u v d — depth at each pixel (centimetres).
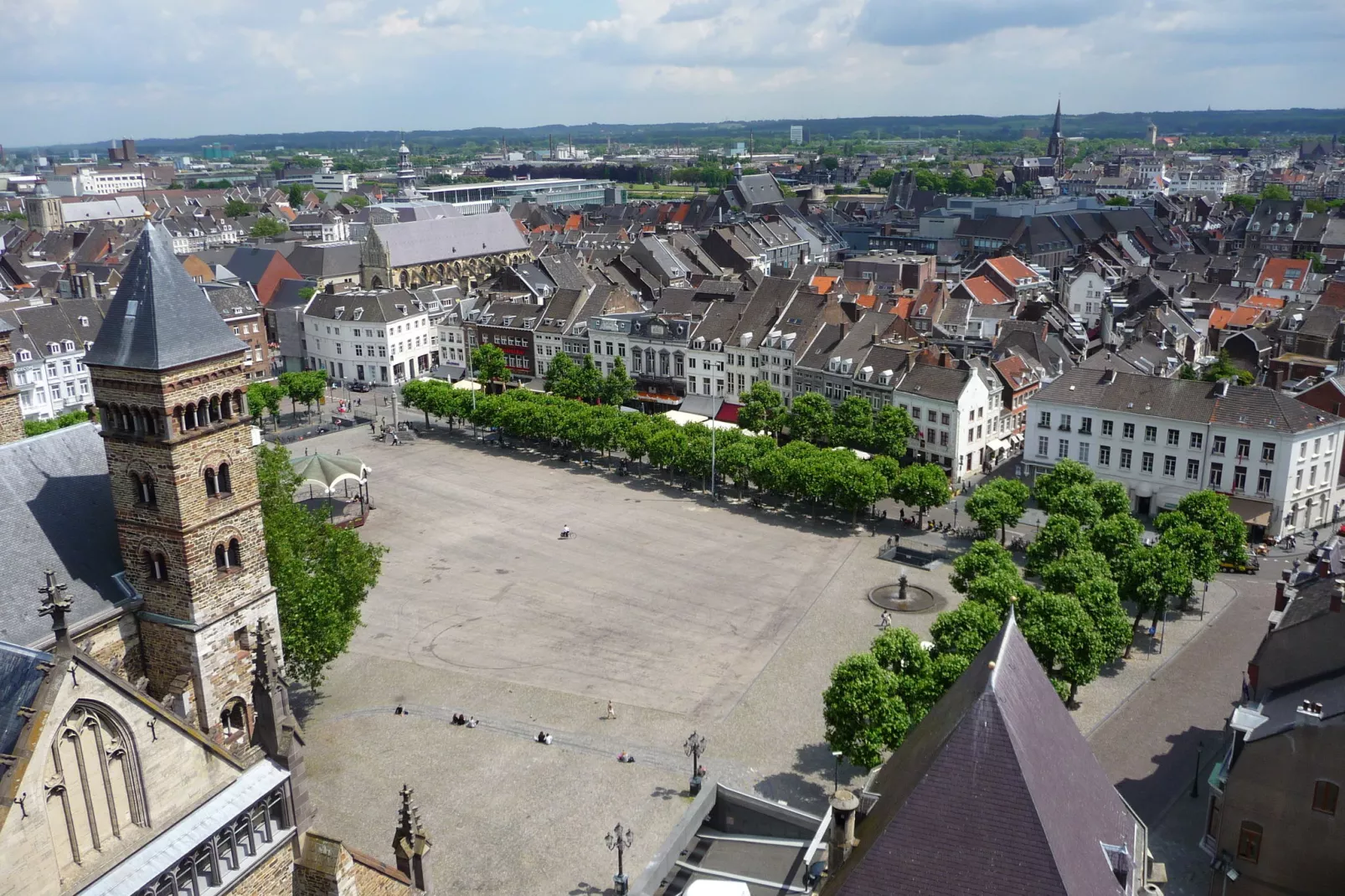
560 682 8900
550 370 18750
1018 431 15938
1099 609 8250
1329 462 12394
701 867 6431
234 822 4188
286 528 8156
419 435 17700
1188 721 8169
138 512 6088
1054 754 4134
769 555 11838
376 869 4872
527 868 6525
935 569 11369
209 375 6006
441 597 10700
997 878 3659
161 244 5975
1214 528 10988
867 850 3950
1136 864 4259
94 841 3756
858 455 13975
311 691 8775
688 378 18688
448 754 7812
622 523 12988
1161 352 17088
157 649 6331
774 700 8538
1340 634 6172
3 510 5928
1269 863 5772
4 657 3847
